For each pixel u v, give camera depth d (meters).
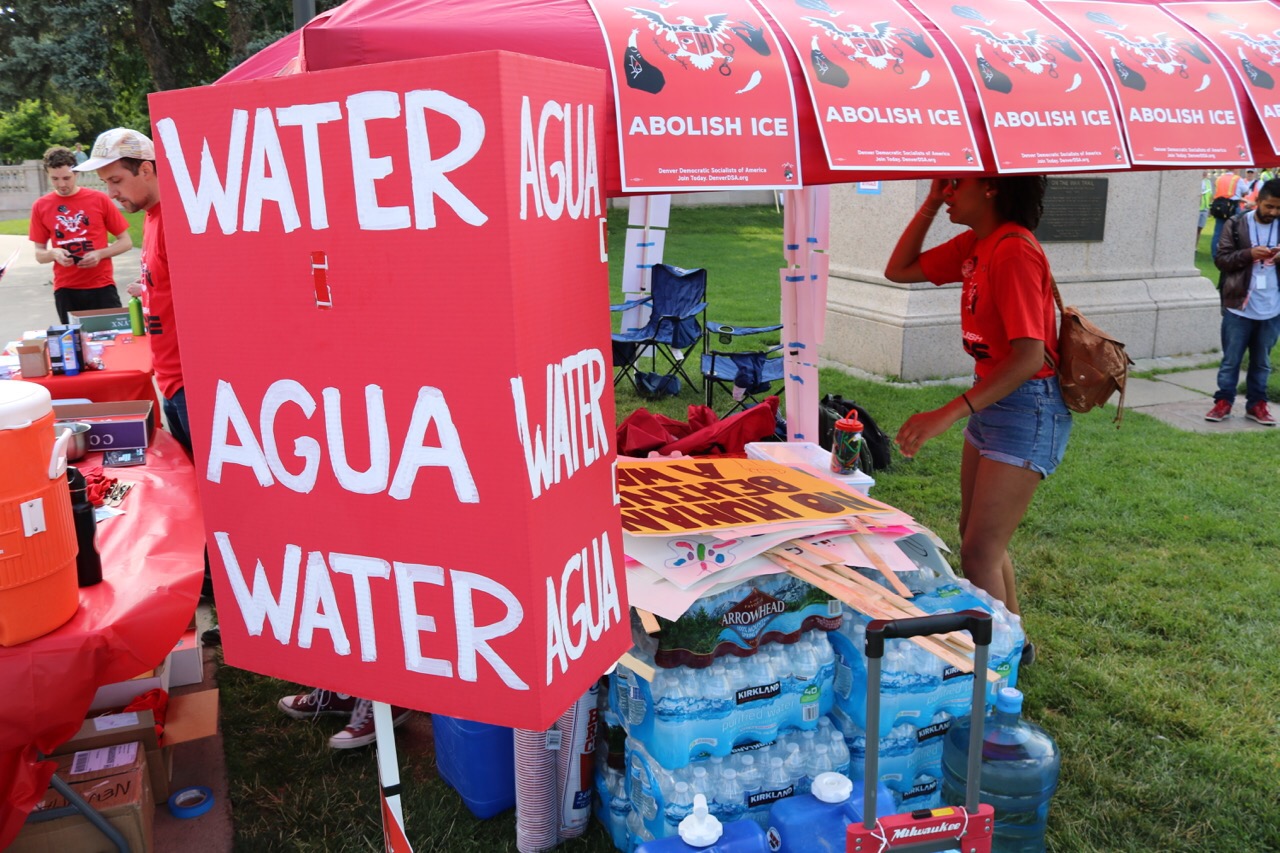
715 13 2.56
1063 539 5.52
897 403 8.16
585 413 1.65
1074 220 9.36
